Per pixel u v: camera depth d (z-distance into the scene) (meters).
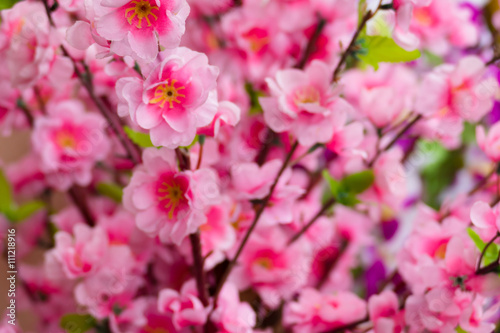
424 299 0.54
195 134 0.49
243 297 0.60
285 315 0.63
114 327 0.56
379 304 0.57
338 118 0.53
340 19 0.58
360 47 0.54
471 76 0.57
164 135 0.48
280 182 0.56
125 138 0.58
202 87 0.47
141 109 0.47
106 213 0.62
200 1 0.59
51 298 0.61
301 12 0.57
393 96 0.59
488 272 0.52
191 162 0.53
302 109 0.53
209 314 0.55
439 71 0.57
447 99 0.57
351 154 0.55
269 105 0.54
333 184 0.57
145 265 0.60
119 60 0.50
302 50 0.59
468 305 0.53
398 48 0.54
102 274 0.57
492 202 0.59
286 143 0.58
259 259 0.59
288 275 0.59
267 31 0.59
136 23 0.46
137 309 0.57
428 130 0.61
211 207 0.55
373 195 0.58
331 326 0.59
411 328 0.55
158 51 0.47
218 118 0.50
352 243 0.66
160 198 0.51
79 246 0.58
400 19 0.51
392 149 0.61
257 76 0.60
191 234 0.52
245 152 0.59
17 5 0.54
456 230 0.56
